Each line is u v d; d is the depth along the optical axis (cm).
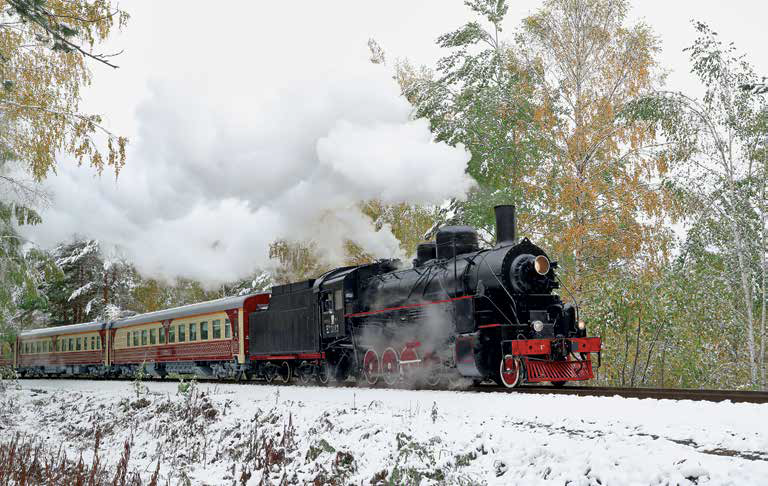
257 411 1341
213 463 1194
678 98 1956
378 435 989
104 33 1503
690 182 1931
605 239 2081
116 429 1620
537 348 1300
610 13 2222
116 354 3083
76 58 1561
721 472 585
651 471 621
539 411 956
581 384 1948
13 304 1770
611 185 2198
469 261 1453
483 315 1369
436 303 1467
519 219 2289
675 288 1822
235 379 2305
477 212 2339
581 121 2219
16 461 1130
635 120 2067
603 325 1822
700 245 1980
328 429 1104
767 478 559
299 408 1286
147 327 2853
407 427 989
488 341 1345
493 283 1383
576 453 711
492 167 2336
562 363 1345
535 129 2294
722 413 802
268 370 2166
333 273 1883
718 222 1942
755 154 1873
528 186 2250
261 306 2248
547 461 725
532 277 1377
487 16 2534
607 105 2150
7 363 4066
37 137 1557
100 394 2053
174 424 1491
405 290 1592
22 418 1964
